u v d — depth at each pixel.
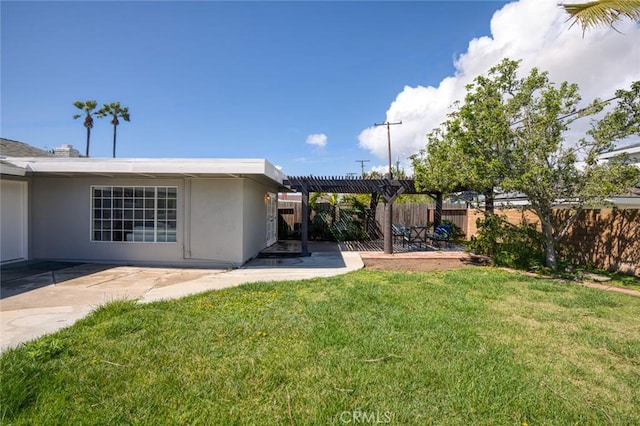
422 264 8.96
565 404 2.56
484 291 5.91
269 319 4.27
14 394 2.47
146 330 3.84
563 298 5.45
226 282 6.66
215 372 2.93
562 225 8.38
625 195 8.22
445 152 8.39
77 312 4.60
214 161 7.70
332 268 8.33
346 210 15.27
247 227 9.22
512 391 2.71
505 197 10.72
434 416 2.38
